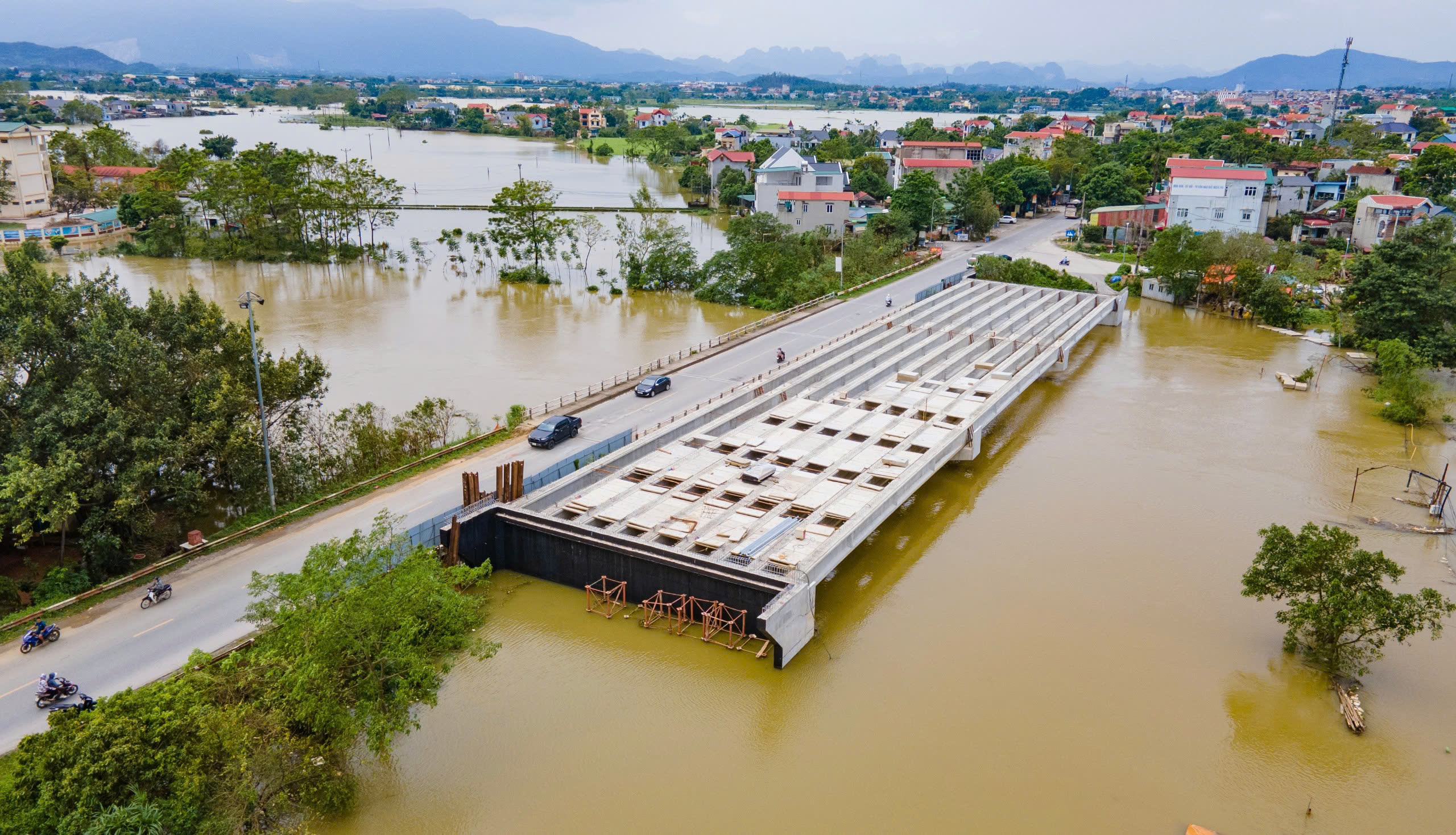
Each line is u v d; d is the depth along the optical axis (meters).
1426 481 58.34
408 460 54.34
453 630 33.31
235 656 30.58
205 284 106.25
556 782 31.84
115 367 43.28
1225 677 38.38
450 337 85.00
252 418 50.09
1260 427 68.12
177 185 124.94
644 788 31.55
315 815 29.91
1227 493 56.47
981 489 57.03
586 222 124.38
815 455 54.34
